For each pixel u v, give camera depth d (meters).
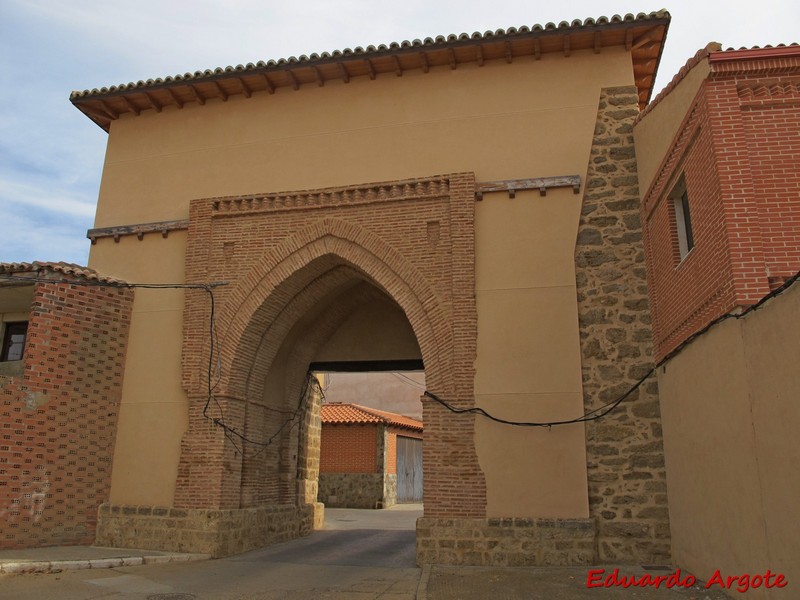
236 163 13.72
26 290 13.04
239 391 12.95
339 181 12.98
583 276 11.55
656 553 10.28
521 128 12.42
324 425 28.48
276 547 13.50
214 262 13.18
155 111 14.60
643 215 11.50
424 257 12.07
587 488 10.62
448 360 11.47
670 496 10.25
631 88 12.27
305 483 16.14
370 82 13.41
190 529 11.97
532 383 11.15
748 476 7.15
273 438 14.45
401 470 30.33
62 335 12.42
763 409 6.76
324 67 13.24
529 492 10.72
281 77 13.59
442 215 12.19
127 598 8.37
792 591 6.17
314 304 14.25
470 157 12.47
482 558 10.53
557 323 11.35
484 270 11.78
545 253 11.70
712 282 8.16
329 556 12.30
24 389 11.80
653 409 10.81
